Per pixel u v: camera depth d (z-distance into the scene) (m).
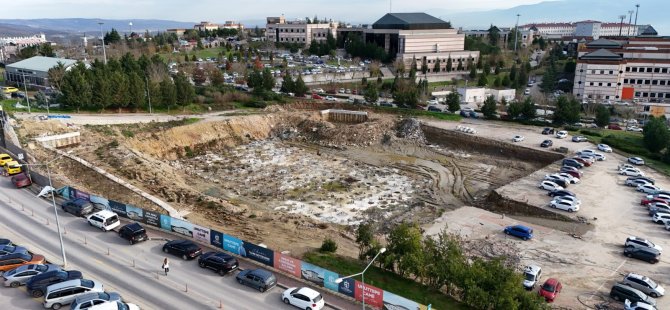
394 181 84.25
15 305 38.47
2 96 111.88
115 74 108.12
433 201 75.25
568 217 64.06
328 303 39.75
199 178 83.62
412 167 92.19
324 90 155.62
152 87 113.38
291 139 111.62
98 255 47.12
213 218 60.47
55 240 49.91
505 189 74.56
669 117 122.69
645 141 93.12
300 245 52.84
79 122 95.62
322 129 111.94
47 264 43.81
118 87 107.62
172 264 45.94
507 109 122.75
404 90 134.25
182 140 98.94
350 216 68.62
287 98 136.88
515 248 56.25
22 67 133.38
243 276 42.28
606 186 75.88
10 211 56.66
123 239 50.78
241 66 174.75
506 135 104.75
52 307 37.94
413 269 41.62
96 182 67.81
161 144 95.38
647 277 47.84
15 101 107.62
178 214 59.59
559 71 187.62
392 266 44.12
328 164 93.31
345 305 39.53
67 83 103.88
